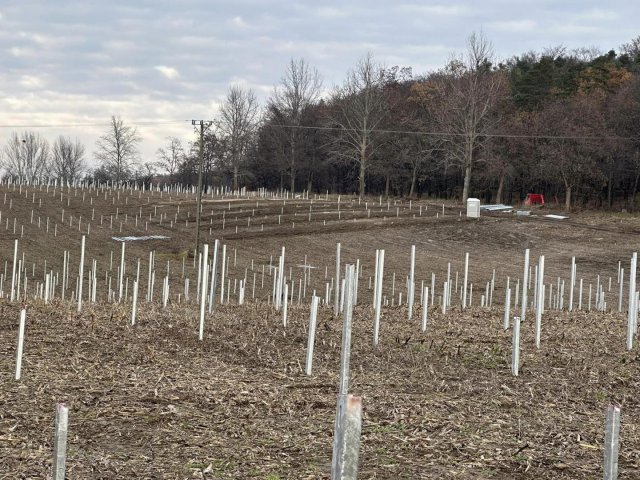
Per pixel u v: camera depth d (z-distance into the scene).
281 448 8.80
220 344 16.00
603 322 20.27
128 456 8.42
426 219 60.75
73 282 39.16
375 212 63.41
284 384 12.28
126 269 43.34
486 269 46.91
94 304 23.78
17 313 19.67
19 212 56.25
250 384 12.12
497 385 12.80
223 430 9.48
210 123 49.09
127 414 10.09
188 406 10.58
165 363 13.81
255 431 9.45
